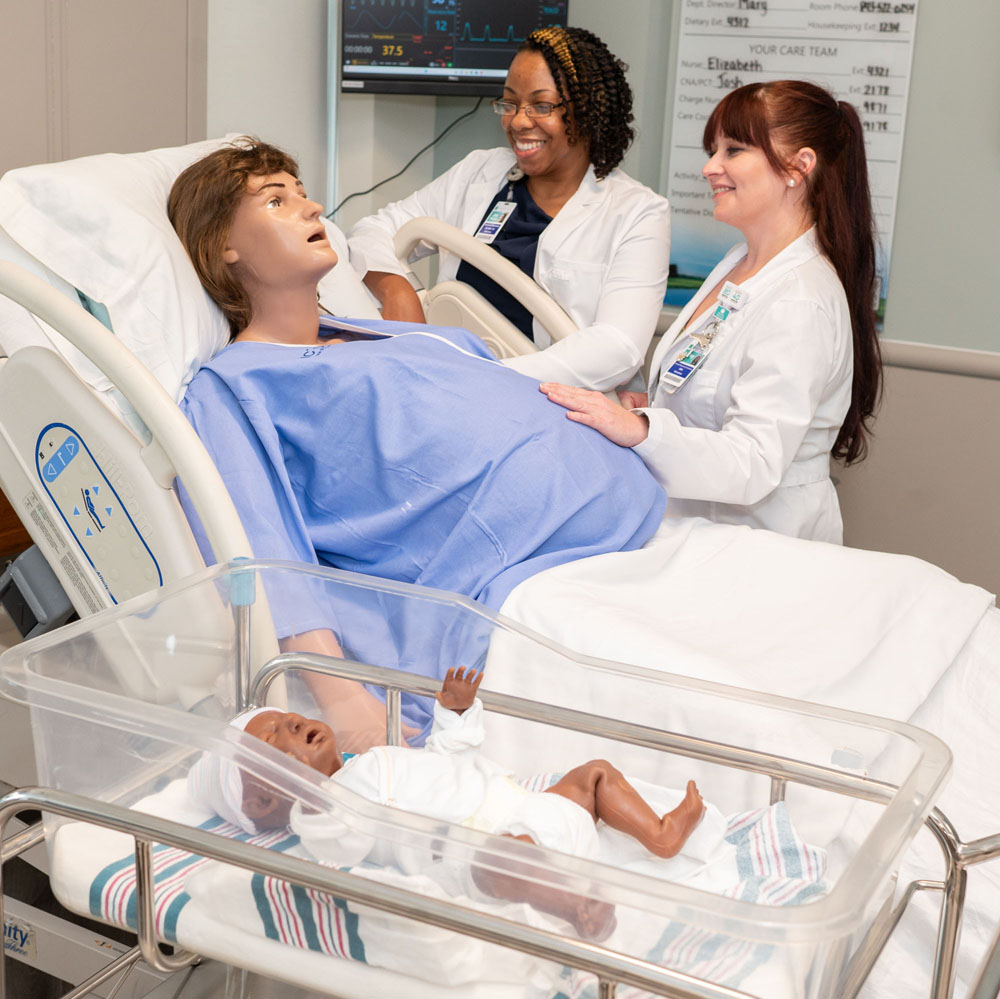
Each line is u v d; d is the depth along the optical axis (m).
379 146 2.96
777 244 1.88
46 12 2.19
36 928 1.37
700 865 0.83
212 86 2.62
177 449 1.20
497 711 0.98
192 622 1.07
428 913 0.68
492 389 1.48
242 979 1.10
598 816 0.85
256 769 0.77
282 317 1.58
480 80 2.78
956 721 1.27
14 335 1.36
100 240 1.46
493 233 2.37
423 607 1.12
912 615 1.38
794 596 1.41
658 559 1.46
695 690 0.96
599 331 2.04
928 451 2.70
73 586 1.34
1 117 2.15
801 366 1.74
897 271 2.68
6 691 0.84
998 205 2.54
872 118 2.62
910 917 1.00
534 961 0.73
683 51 2.78
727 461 1.66
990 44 2.48
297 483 1.49
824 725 0.90
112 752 0.87
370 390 1.43
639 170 2.91
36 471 1.33
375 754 0.87
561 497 1.43
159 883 0.83
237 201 1.54
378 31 2.76
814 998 0.69
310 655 1.09
